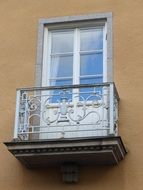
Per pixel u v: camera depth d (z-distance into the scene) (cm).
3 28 1273
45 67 1227
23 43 1249
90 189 1102
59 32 1259
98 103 1107
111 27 1223
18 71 1224
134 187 1088
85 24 1247
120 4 1242
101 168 1113
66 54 1235
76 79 1206
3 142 1138
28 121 1111
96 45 1231
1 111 1197
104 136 1066
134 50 1196
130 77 1173
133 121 1135
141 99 1151
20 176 1138
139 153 1109
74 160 1108
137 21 1222
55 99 1160
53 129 1123
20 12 1280
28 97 1128
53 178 1123
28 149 1087
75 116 1123
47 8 1270
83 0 1260
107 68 1190
